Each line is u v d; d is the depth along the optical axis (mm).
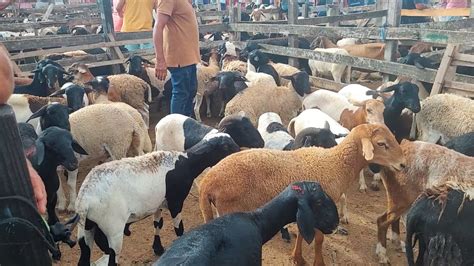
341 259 4836
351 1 20859
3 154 1652
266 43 13391
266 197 4230
